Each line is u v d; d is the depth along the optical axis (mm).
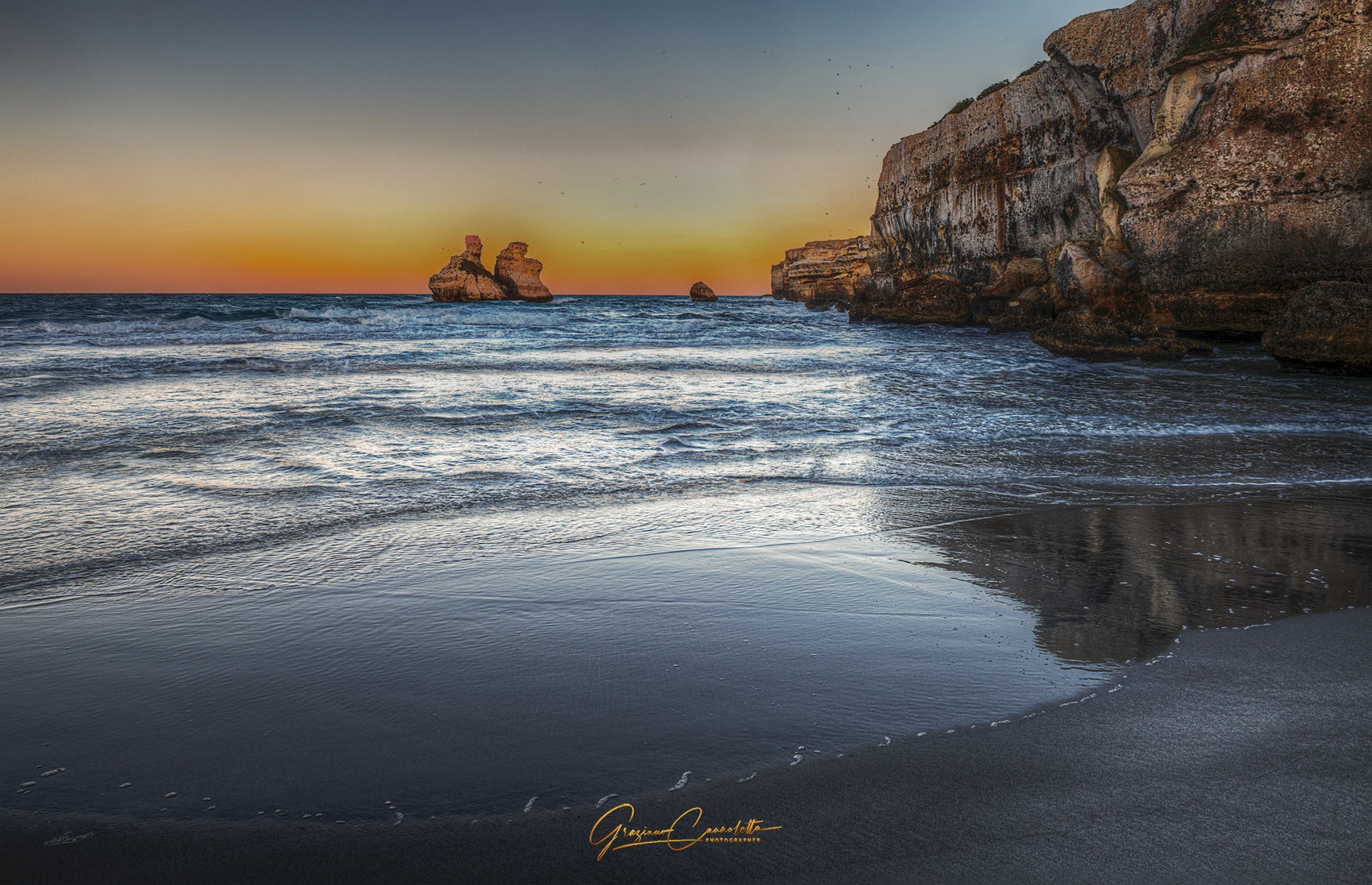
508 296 100125
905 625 4137
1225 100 21172
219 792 2648
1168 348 20266
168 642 3938
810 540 5773
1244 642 3908
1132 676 3494
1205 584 4828
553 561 5246
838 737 2951
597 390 14508
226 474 7754
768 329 34188
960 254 40219
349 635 4020
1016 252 36031
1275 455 9156
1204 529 6129
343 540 5723
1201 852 2256
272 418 10773
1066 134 31156
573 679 3484
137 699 3334
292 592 4656
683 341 28047
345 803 2574
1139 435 10391
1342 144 19094
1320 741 2906
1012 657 3713
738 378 16750
